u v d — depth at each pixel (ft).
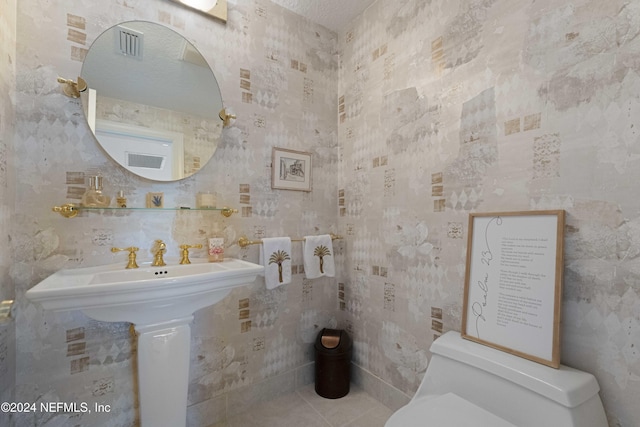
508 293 3.41
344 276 6.10
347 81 6.08
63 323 3.65
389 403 5.02
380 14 5.36
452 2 4.17
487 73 3.76
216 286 3.58
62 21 3.66
